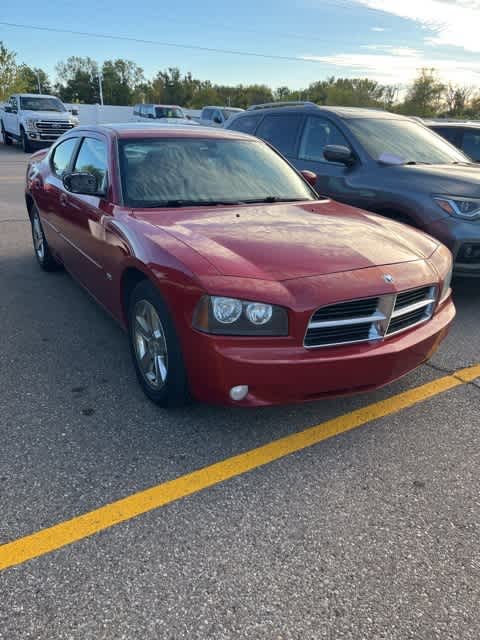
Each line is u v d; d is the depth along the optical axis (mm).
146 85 93562
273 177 4258
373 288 2799
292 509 2469
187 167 3963
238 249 2922
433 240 3650
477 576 2125
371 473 2742
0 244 7293
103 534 2279
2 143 25656
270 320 2629
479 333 4617
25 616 1896
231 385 2660
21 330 4395
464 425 3201
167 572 2098
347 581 2084
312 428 3125
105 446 2883
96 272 3973
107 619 1893
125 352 4023
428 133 6430
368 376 2854
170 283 2762
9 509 2406
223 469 2732
